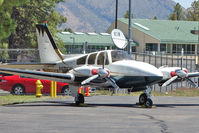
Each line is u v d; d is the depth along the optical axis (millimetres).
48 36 67500
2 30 64250
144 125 35438
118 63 54562
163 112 46375
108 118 40125
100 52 56875
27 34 124875
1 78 75875
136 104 57312
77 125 35188
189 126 35031
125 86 55062
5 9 67312
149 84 53250
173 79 56438
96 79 53656
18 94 75625
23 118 39656
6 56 90375
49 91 75875
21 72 55375
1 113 44188
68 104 57750
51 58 67125
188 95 82625
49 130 32500
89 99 68562
